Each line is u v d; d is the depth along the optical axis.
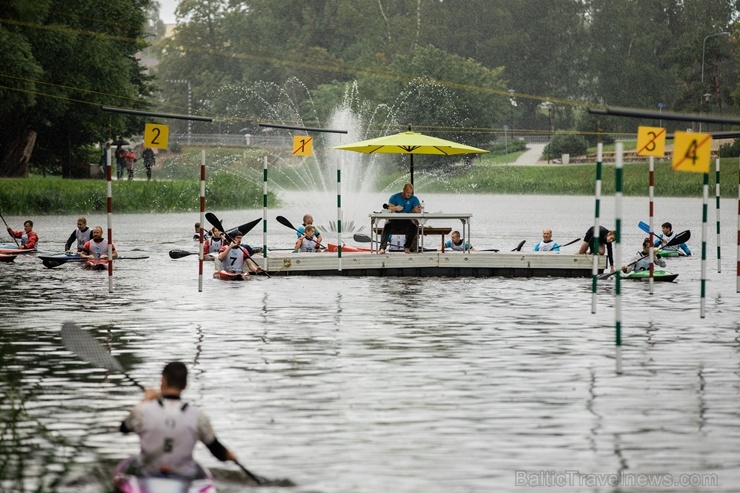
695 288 62.44
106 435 28.72
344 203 176.25
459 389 33.94
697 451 26.95
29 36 176.25
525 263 71.25
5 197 159.00
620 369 36.69
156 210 169.38
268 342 42.69
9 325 46.97
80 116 194.88
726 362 38.38
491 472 25.38
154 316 49.91
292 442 27.92
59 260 74.88
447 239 107.88
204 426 24.31
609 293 60.16
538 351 40.66
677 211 169.00
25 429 29.31
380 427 29.34
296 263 69.56
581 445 27.52
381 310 52.31
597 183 49.59
